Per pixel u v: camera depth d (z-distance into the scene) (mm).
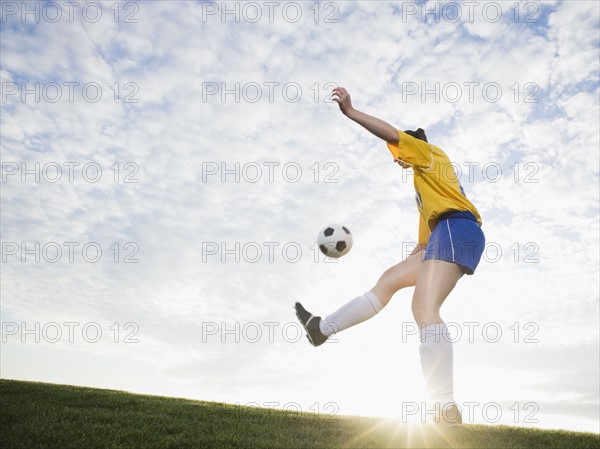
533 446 4078
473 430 4727
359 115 4629
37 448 3385
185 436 3990
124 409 5320
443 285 4246
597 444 4473
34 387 6855
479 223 4695
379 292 4965
